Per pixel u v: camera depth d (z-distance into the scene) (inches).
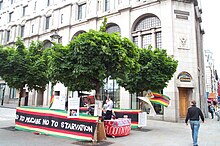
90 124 312.2
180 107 737.0
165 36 754.8
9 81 425.7
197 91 736.3
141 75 473.1
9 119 578.2
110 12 922.7
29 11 1363.2
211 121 726.5
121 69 327.3
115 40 319.3
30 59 452.1
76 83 337.7
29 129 385.4
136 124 478.9
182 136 390.0
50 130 355.6
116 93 850.1
